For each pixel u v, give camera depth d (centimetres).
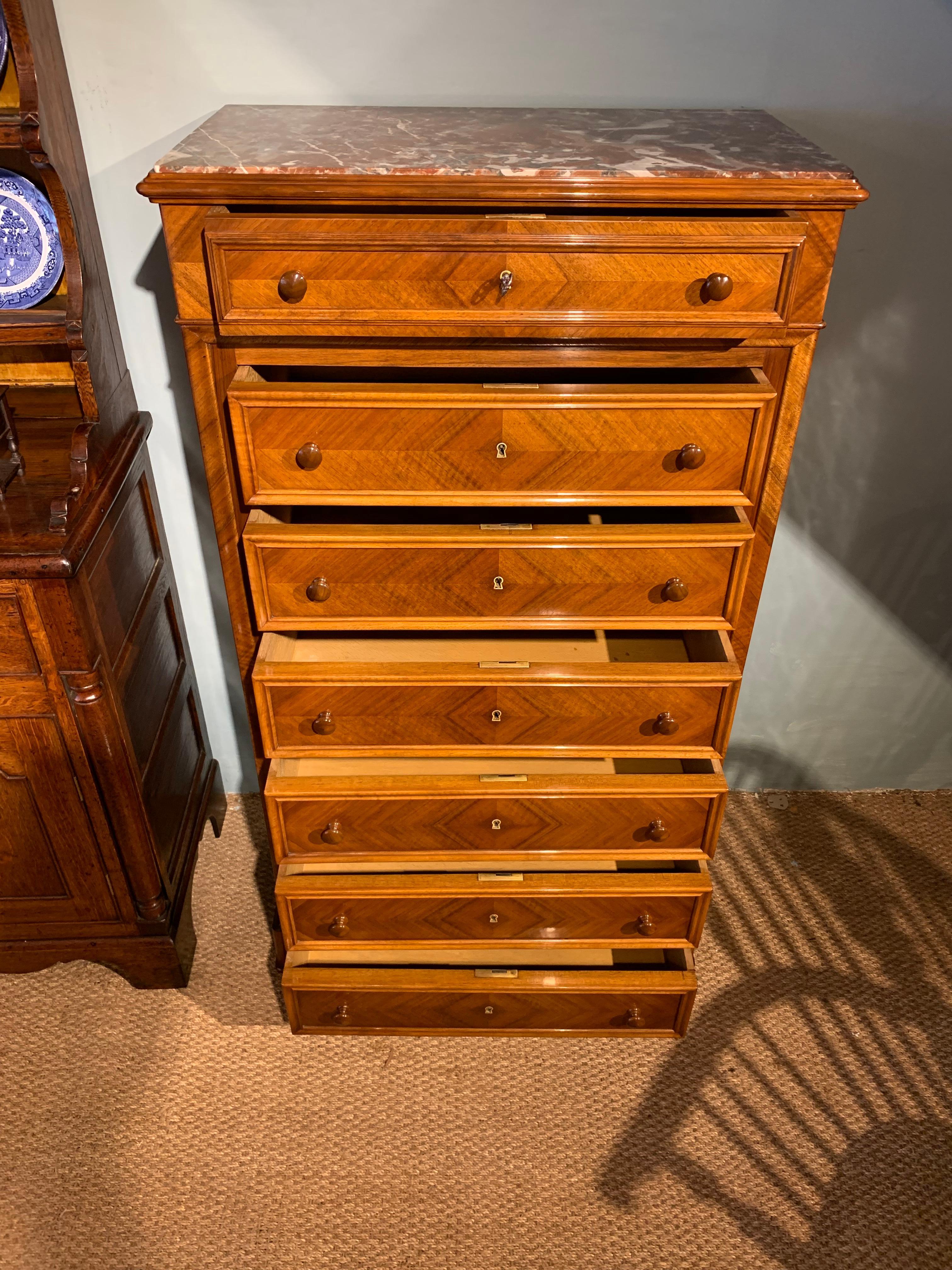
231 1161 161
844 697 220
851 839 221
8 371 164
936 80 151
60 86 140
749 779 233
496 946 171
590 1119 168
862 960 195
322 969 173
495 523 142
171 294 165
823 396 179
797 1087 173
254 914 202
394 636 155
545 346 129
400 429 127
